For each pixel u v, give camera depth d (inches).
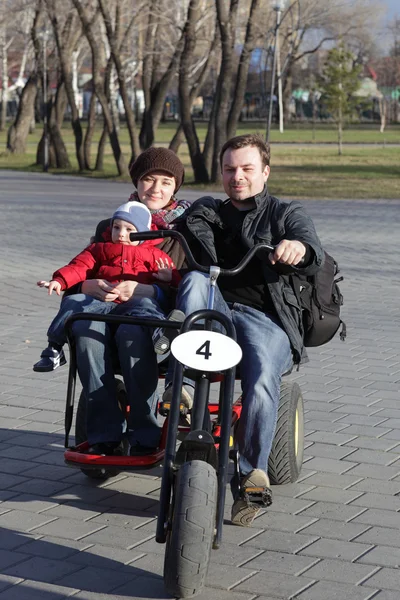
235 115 1170.0
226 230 207.3
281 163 1630.2
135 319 179.6
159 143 2201.0
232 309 200.4
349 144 2372.0
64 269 202.4
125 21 1464.1
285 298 196.4
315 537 186.2
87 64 3730.3
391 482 218.1
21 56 2891.2
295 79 3752.5
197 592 157.0
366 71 3499.0
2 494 208.2
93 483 216.1
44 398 281.9
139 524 192.4
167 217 217.0
